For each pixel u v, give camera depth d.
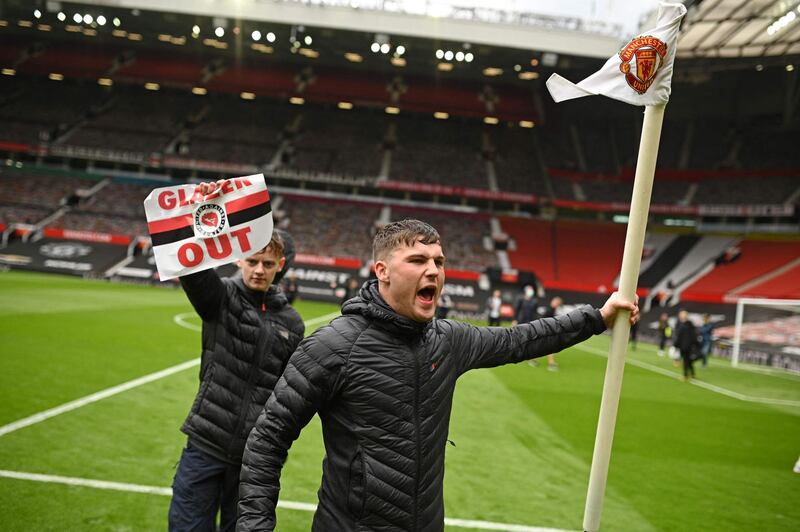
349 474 1.80
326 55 40.75
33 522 3.54
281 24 31.05
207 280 2.64
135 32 38.50
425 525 1.83
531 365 13.32
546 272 34.00
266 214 2.55
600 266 34.88
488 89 43.56
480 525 4.09
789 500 5.19
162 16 32.12
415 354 1.86
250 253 2.52
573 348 18.31
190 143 39.59
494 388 9.69
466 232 37.12
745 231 36.25
